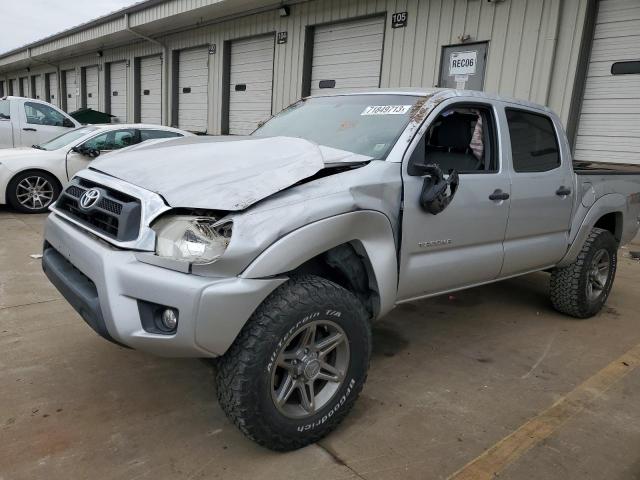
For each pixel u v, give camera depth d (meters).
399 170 2.96
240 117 14.59
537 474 2.52
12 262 5.62
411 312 4.75
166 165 2.68
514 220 3.77
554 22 8.08
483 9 8.85
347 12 11.03
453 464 2.57
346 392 2.72
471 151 3.62
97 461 2.48
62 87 26.17
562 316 4.83
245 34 13.78
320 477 2.43
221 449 2.62
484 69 9.01
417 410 3.06
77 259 2.57
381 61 10.56
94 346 3.68
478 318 4.68
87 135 8.91
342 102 3.80
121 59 20.20
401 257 3.00
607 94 8.02
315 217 2.46
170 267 2.26
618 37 7.79
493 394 3.29
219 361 2.42
